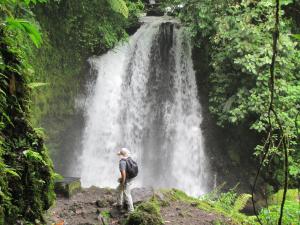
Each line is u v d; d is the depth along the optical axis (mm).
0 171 2324
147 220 6105
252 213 11438
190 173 14688
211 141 14562
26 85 2836
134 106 15312
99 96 14789
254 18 11070
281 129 2557
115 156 14797
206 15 12875
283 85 10914
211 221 7062
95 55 14992
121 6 9211
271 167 12453
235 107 12805
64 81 13375
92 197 8422
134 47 15617
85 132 14328
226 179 14125
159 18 16906
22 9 6922
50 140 12703
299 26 10695
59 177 3176
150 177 14984
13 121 2666
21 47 3129
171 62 15469
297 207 5414
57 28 12820
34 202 2758
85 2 13203
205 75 14797
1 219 2324
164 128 15273
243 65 11797
